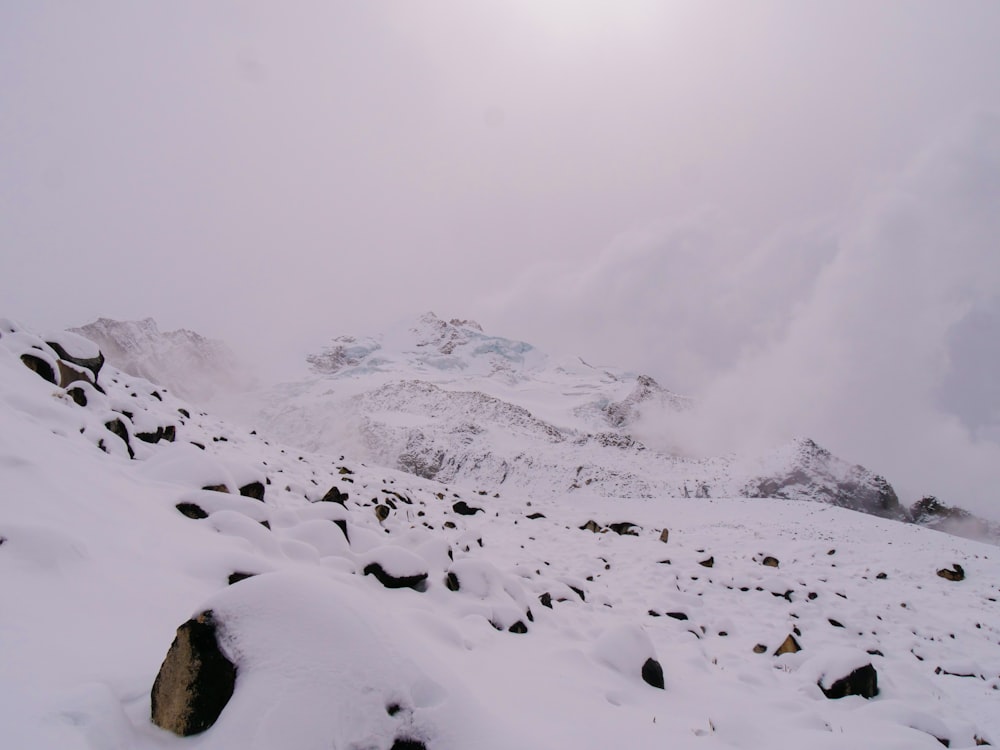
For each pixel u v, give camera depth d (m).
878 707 6.76
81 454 6.47
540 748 3.29
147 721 2.79
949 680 9.16
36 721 2.29
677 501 42.06
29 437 5.76
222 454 12.46
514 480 72.44
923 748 5.07
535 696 5.02
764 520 31.83
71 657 2.89
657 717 5.36
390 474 24.52
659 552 15.79
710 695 6.65
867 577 16.69
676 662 7.93
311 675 2.84
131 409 10.12
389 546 7.62
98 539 4.41
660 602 10.91
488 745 3.06
